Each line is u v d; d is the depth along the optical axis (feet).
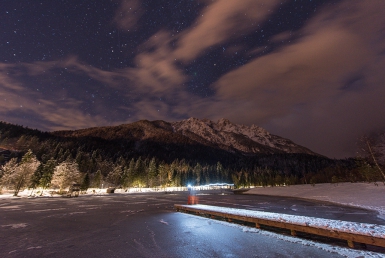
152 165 332.19
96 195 183.52
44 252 25.11
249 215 38.45
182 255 23.52
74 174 198.80
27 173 163.73
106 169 348.79
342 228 26.17
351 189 152.87
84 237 32.40
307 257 21.85
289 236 30.53
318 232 27.32
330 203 101.19
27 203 96.73
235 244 27.32
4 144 411.13
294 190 229.25
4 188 176.04
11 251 25.46
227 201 123.95
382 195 103.45
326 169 412.16
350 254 22.33
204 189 365.20
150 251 25.14
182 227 39.50
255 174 485.56
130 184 292.81
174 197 166.09
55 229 38.73
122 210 71.10
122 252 24.88
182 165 495.41
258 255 22.97
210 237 31.27
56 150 362.33
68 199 130.31
